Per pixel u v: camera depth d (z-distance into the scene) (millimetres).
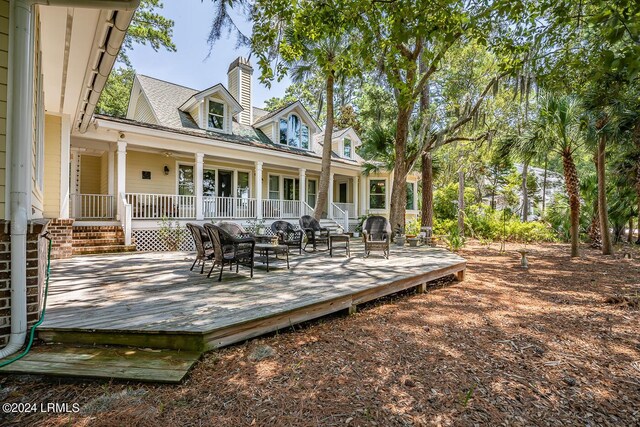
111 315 3168
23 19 2668
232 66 14344
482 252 11266
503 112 12352
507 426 2000
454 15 4523
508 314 4207
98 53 4773
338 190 18609
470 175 20016
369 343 3186
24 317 2688
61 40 4547
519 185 20656
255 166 12484
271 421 1979
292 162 12969
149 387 2285
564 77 6543
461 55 11070
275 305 3525
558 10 4086
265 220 11875
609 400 2305
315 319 3928
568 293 5391
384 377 2531
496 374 2633
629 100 7176
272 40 4953
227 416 2016
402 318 4004
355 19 4496
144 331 2783
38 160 4211
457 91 11812
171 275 5316
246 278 5062
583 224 14719
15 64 2643
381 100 13414
